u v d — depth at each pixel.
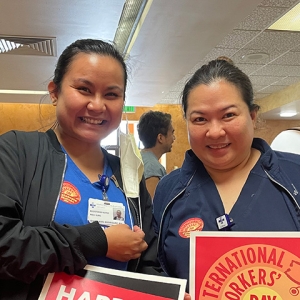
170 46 3.58
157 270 1.12
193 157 1.18
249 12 2.88
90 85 1.01
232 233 0.97
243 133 1.03
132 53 3.76
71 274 0.89
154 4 2.75
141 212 1.18
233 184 1.09
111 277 0.90
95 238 0.89
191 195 1.12
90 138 1.04
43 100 1.43
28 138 1.02
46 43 3.43
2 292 0.85
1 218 0.82
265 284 0.91
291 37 3.90
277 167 1.05
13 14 2.85
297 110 6.44
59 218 0.93
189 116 1.07
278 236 0.94
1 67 4.11
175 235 1.08
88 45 1.06
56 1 2.66
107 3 2.70
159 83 4.88
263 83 5.73
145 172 2.25
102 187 1.06
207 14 2.90
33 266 0.81
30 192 0.93
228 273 0.94
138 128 2.62
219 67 1.08
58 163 1.01
